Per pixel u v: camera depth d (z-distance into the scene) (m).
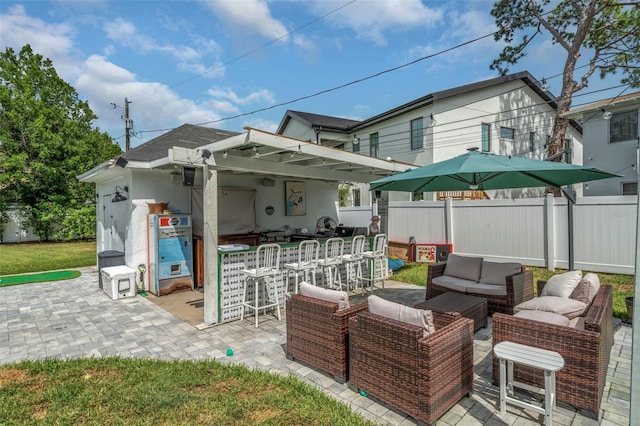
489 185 5.53
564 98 11.59
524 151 14.77
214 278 5.00
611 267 7.64
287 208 9.55
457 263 5.93
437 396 2.64
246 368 3.56
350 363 3.19
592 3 10.74
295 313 3.73
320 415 2.72
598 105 11.48
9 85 16.78
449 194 12.84
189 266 7.05
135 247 6.97
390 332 2.81
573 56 11.39
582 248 8.02
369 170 7.49
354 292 6.96
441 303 4.57
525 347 2.89
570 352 2.82
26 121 16.20
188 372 3.45
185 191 7.58
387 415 2.79
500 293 5.05
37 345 4.28
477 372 3.54
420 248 10.33
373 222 8.82
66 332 4.72
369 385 3.01
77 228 15.85
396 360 2.77
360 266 7.06
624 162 11.46
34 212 15.88
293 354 3.77
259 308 5.01
